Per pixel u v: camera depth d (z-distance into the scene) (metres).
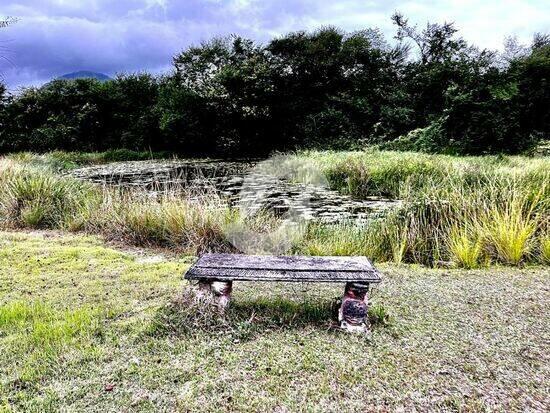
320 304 3.06
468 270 4.14
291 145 19.70
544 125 16.50
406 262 4.66
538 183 5.79
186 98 19.09
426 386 2.12
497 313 2.99
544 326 2.79
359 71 20.83
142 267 4.04
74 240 5.14
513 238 4.38
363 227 5.39
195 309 2.77
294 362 2.32
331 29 21.06
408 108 18.80
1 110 20.34
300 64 20.02
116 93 22.16
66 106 21.80
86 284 3.52
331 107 19.89
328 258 2.94
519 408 1.97
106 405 1.96
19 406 1.96
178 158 19.50
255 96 18.88
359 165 9.86
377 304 3.14
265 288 3.45
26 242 4.94
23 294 3.29
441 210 5.21
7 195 6.33
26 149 20.19
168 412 1.92
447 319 2.89
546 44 17.80
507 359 2.38
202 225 5.04
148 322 2.74
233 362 2.31
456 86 16.25
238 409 1.95
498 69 16.89
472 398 2.03
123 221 5.45
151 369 2.24
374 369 2.26
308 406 1.96
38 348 2.43
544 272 4.02
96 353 2.38
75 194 6.71
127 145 21.48
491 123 15.25
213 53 20.50
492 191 5.41
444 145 15.68
